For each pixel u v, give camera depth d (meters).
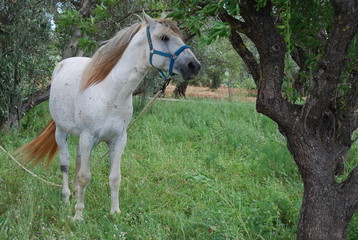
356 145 5.55
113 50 3.37
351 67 2.86
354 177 2.78
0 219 3.50
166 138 6.70
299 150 2.79
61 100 3.77
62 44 7.76
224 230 3.03
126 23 7.08
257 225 3.34
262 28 2.51
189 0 2.45
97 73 3.39
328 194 2.79
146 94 10.24
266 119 7.94
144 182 4.56
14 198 4.04
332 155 2.85
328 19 2.71
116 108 3.41
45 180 4.43
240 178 4.73
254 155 5.69
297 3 2.55
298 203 3.74
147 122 7.56
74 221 3.55
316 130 2.78
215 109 10.22
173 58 3.04
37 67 6.92
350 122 2.83
